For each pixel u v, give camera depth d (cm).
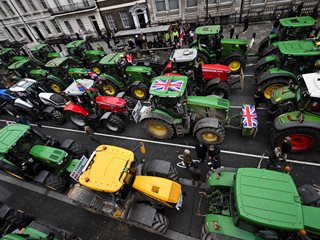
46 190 906
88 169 664
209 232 535
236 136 974
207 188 689
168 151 971
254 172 552
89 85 1072
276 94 925
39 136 877
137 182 681
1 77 1817
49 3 2319
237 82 1268
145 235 689
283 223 455
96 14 2312
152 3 2100
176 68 1159
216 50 1355
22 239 524
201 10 2055
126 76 1357
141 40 1527
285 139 752
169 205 655
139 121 1008
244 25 1845
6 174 1022
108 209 651
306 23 1209
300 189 598
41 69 1653
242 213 480
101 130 1173
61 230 649
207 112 927
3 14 2669
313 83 743
